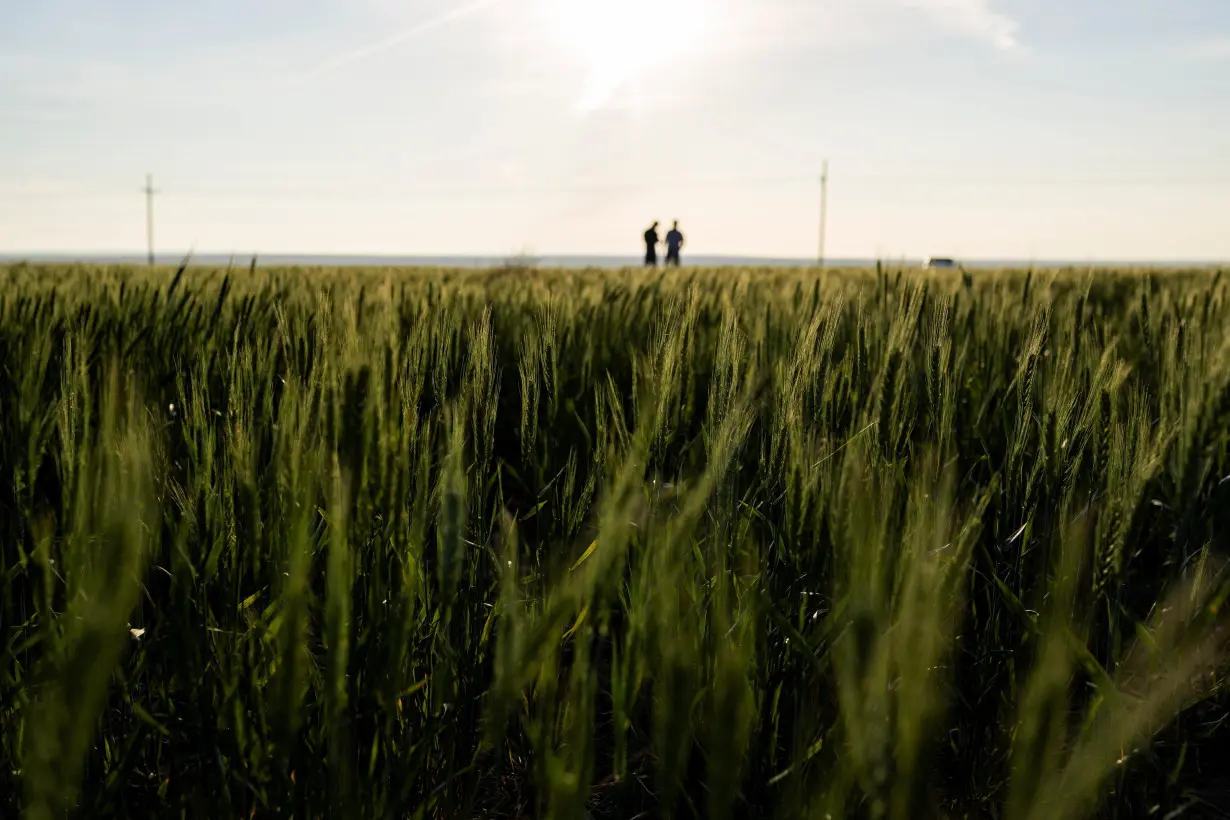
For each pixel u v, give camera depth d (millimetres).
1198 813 1441
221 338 2662
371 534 1255
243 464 1339
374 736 1220
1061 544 1363
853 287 4492
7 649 1233
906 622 908
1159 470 1849
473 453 1587
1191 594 1413
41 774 783
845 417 2006
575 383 3141
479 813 1473
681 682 979
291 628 999
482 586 1452
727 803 887
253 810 1224
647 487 1474
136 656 1417
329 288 2615
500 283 6262
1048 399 1840
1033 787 918
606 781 1579
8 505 1800
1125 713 1103
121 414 1564
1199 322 3041
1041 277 3883
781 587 1489
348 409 1177
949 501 1212
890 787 895
